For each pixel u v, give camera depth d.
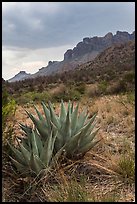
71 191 3.91
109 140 6.91
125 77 23.34
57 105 18.16
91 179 4.64
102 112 12.11
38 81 64.56
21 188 4.39
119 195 4.04
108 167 4.89
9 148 4.95
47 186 4.26
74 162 5.00
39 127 5.21
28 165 4.43
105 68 80.44
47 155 4.45
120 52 105.50
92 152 5.50
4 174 4.65
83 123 5.43
